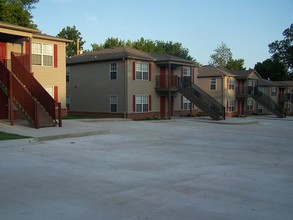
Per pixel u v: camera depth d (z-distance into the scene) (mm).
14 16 30984
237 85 50750
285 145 15547
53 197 6438
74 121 22672
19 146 12539
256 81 54781
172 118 33594
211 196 6684
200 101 33594
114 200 6309
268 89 58688
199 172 8906
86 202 6160
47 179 7773
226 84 47531
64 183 7465
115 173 8539
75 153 11352
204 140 16469
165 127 23234
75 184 7398
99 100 33219
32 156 10555
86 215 5484
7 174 8164
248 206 6102
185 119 32500
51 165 9289
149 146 13641
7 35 19641
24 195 6539
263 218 5488
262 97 50844
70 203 6090
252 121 32000
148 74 33531
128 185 7402
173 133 19406
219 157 11461
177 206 6020
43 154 10977
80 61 33875
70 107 35594
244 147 14359
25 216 5395
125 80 31219
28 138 13680
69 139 14898
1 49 21359
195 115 38688
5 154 10797
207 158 11172
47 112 18609
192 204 6152
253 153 12672
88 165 9445
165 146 13797
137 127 22141
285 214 5703
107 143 14094
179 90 34562
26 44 23219
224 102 47062
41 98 18812
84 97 34375
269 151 13367
